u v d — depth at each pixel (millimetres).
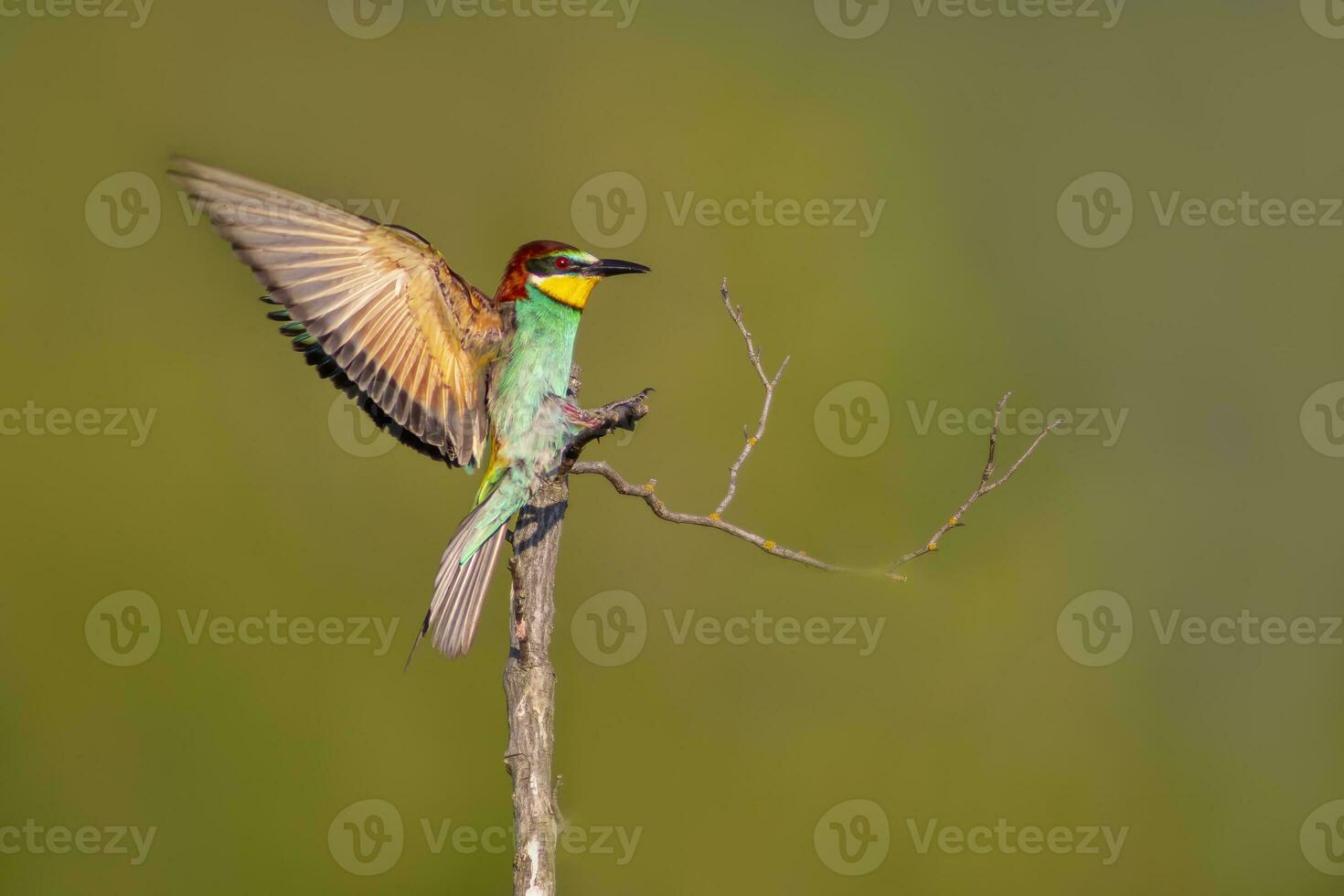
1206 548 13305
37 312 13367
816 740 11953
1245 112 15984
